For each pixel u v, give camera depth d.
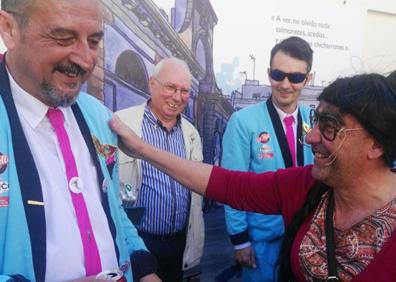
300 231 1.09
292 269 1.10
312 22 3.04
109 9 2.19
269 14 2.86
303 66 1.96
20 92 0.96
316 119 1.03
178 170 1.37
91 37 0.92
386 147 0.95
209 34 2.67
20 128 0.94
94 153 1.10
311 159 2.03
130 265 1.17
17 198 0.89
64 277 0.94
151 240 2.04
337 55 3.19
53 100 0.95
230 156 2.03
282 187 1.23
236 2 2.73
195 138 2.29
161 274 2.09
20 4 0.85
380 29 3.49
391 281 0.92
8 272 0.87
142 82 2.45
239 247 2.03
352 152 0.97
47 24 0.85
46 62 0.89
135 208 1.66
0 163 0.89
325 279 1.01
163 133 2.13
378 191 1.00
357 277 0.95
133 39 2.34
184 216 2.16
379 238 0.95
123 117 2.08
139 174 1.97
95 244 1.02
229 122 2.09
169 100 2.06
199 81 2.68
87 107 1.16
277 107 2.04
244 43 2.80
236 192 1.31
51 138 1.00
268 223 1.98
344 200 1.03
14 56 0.92
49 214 0.95
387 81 0.96
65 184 1.00
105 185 1.10
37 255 0.90
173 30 2.52
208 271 2.89
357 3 3.23
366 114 0.92
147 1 2.37
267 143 1.99
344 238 1.00
